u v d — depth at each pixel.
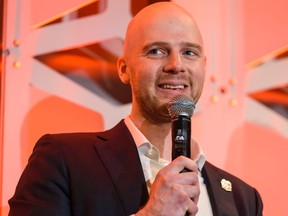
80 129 4.57
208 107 4.82
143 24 3.49
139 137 3.48
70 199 3.29
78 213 3.23
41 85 4.54
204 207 3.49
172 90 3.37
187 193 2.91
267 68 4.98
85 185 3.28
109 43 4.72
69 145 3.45
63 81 4.59
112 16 4.75
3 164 4.37
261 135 4.88
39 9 4.62
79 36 4.67
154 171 3.44
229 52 4.93
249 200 3.72
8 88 4.46
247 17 5.01
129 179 3.32
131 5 4.79
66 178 3.32
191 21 3.52
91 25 4.70
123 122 3.64
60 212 3.22
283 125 4.93
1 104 4.43
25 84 4.51
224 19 4.96
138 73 3.41
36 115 4.50
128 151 3.45
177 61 3.35
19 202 3.28
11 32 4.54
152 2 4.82
